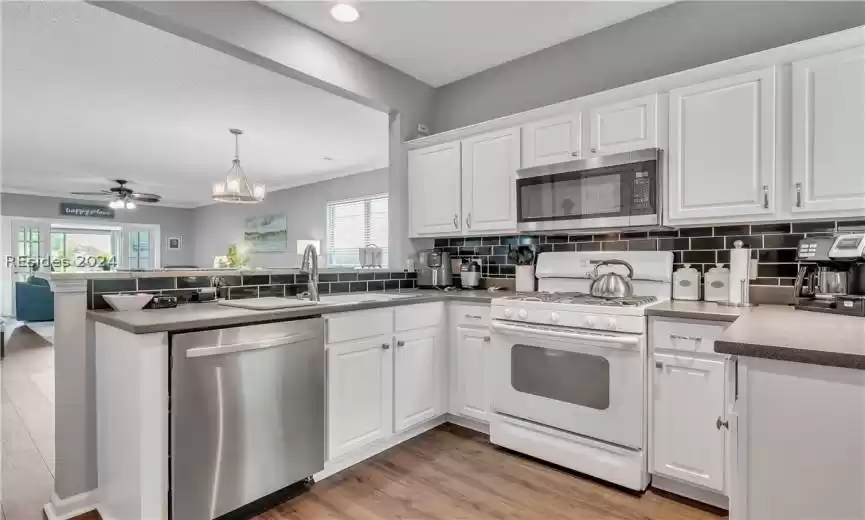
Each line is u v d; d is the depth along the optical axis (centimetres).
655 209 213
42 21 238
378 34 262
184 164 603
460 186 294
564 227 243
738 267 202
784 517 94
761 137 189
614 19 253
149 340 152
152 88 338
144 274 200
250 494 177
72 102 368
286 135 468
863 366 85
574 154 243
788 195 183
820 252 174
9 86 333
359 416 222
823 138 175
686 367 186
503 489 202
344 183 679
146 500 151
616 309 198
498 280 312
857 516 87
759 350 96
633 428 196
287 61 240
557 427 219
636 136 222
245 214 869
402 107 317
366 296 259
